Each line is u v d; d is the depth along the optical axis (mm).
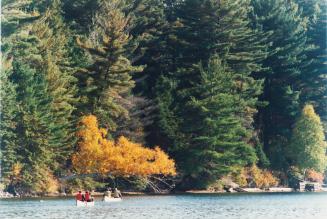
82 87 113688
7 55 105562
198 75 123812
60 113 106375
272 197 107938
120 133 114688
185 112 119188
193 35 128125
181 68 124000
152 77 127062
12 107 98312
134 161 109312
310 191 128625
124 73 113562
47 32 115938
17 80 102250
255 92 127938
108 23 115250
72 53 119312
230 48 129750
